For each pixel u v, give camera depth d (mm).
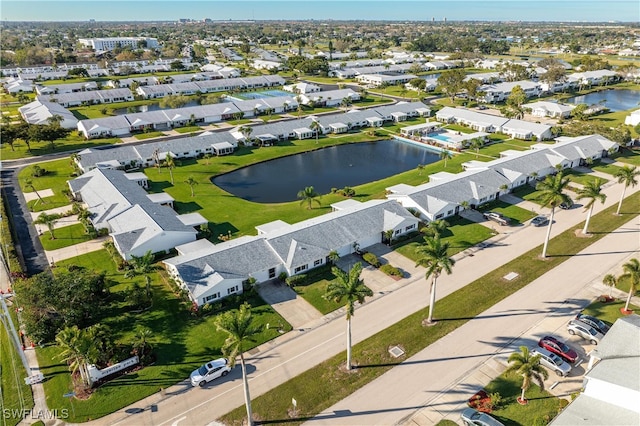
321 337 55281
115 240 74500
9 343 55531
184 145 126938
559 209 90500
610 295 62031
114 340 54938
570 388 46531
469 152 129750
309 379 48781
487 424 40969
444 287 65000
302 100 191250
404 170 118562
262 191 105312
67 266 72562
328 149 138000
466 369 49562
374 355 52000
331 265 71250
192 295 59938
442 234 80688
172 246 76875
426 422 43062
